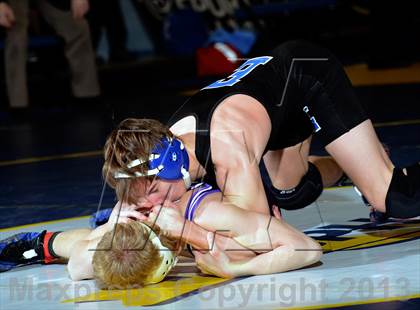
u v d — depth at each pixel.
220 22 13.27
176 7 13.46
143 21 13.43
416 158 6.75
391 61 12.65
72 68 11.52
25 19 11.06
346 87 4.80
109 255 3.96
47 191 6.72
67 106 11.73
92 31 13.09
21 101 11.16
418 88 10.79
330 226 5.06
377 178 4.67
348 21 14.21
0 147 9.15
